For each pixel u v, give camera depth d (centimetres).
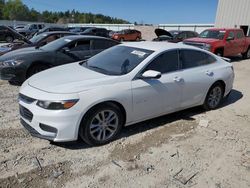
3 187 285
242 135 439
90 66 449
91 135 363
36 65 671
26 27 2930
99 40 783
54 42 770
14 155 345
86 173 316
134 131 430
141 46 463
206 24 3011
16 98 571
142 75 397
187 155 367
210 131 447
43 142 381
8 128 420
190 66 480
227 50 1278
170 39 1691
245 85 802
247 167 345
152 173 322
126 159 349
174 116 507
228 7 2070
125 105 384
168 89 433
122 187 294
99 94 355
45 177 305
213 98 541
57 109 335
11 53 695
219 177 322
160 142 399
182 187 300
